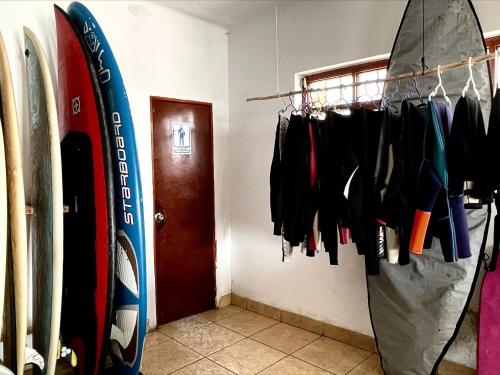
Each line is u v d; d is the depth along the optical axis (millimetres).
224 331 2805
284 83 2850
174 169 2918
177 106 2916
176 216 2953
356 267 2521
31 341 2172
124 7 2576
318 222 2148
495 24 1959
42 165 1899
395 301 2162
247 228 3195
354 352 2469
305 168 2113
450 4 1998
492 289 1909
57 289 1773
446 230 1707
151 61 2734
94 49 2135
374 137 1912
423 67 1878
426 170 1715
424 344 2039
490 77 1901
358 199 1908
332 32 2557
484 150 1611
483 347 1919
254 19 3018
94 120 1975
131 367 2014
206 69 3096
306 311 2822
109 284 1893
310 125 2123
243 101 3146
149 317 2801
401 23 2150
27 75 2072
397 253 1954
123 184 2014
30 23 2176
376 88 2492
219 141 3221
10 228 1733
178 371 2266
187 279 3059
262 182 3041
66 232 2172
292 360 2377
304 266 2811
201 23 3039
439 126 1708
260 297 3141
